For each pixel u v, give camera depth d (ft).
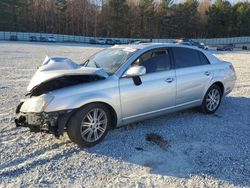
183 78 18.72
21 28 219.00
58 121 14.05
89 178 12.20
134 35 247.91
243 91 30.17
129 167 13.21
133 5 255.70
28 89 15.17
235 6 307.78
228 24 293.43
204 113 21.18
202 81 20.03
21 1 217.36
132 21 246.68
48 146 15.02
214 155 14.53
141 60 17.10
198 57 20.59
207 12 286.25
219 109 22.84
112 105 15.53
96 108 15.10
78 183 11.81
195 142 16.08
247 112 22.29
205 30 284.41
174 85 18.13
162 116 20.26
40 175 12.29
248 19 304.09
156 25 257.96
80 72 14.64
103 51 19.34
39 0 222.07
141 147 15.26
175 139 16.42
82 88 14.78
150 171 12.91
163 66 18.02
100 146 15.24
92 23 234.79
